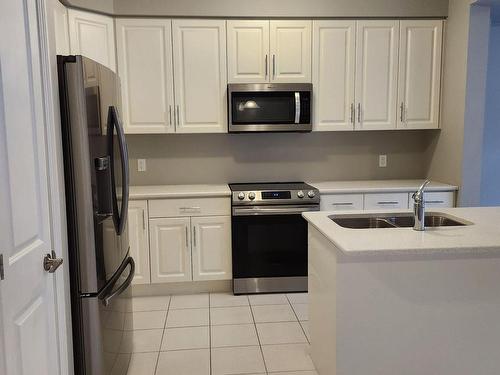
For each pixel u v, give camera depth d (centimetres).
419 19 363
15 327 127
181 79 350
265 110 350
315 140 402
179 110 354
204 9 342
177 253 340
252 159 397
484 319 185
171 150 388
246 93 347
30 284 139
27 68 142
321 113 365
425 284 181
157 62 346
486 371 189
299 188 351
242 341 269
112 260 206
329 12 352
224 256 345
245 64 353
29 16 144
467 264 180
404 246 166
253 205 337
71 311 185
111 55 339
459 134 350
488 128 414
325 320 204
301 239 344
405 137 410
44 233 154
